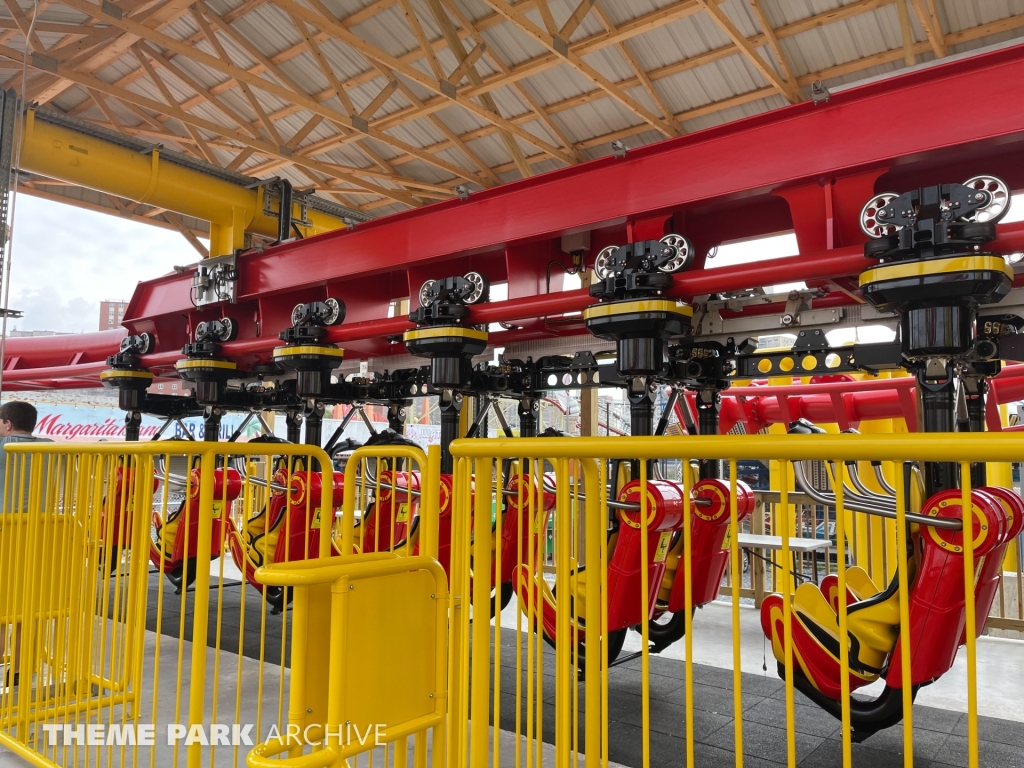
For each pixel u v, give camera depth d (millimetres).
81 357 8250
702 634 5422
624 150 3766
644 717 1731
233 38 8617
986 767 3172
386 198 12383
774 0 7031
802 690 3217
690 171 3592
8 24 7812
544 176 4105
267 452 2805
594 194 3926
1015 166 3213
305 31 8094
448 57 8594
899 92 3053
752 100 8289
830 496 3004
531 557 2150
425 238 4680
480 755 2080
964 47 7148
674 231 3893
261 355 6047
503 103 9266
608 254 3717
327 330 5117
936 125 2953
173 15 7285
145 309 6824
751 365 4289
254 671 4426
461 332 4301
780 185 3332
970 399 3645
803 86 7988
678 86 8375
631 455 1753
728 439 1604
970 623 1342
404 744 2062
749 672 4496
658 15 7062
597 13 7277
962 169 3299
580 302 3914
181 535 5828
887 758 3252
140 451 2674
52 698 3375
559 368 5098
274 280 5625
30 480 3369
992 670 4621
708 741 3424
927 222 2785
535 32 6941
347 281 5402
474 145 10367
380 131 9070
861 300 3514
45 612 3334
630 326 3553
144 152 5809
